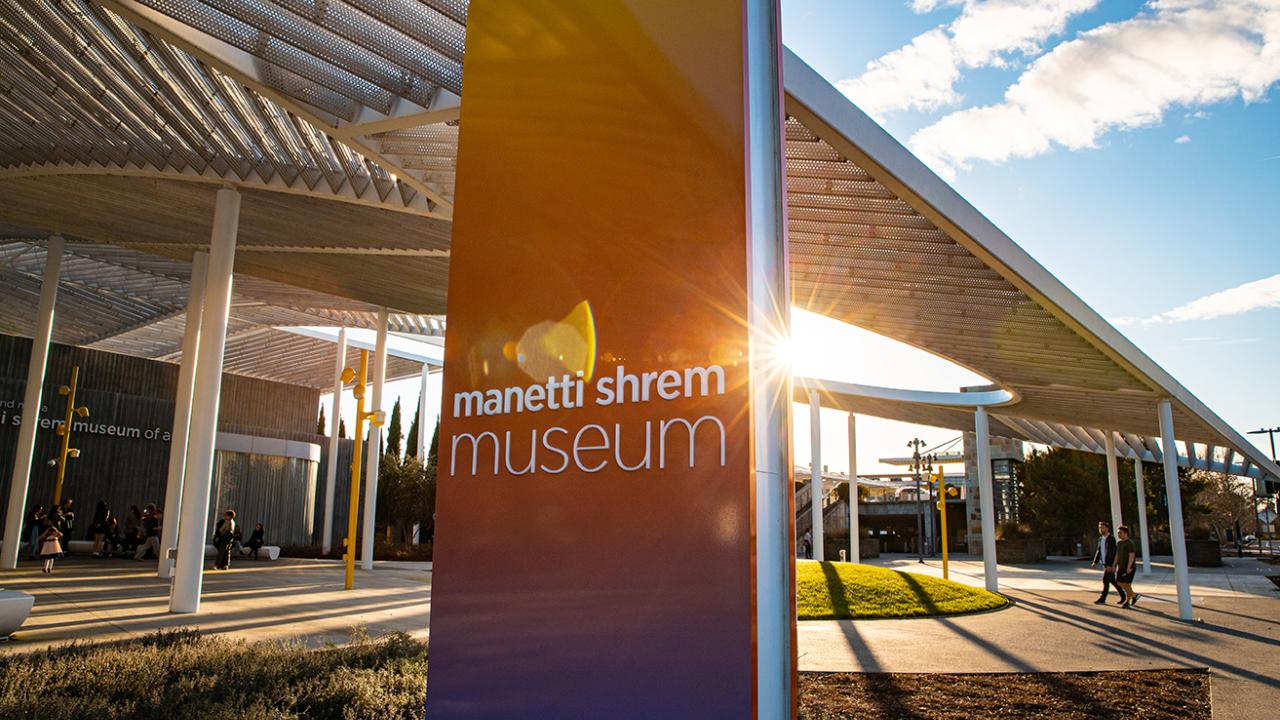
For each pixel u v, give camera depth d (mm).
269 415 35188
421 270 17172
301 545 32156
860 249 9289
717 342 3488
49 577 16547
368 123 8648
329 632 9930
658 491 3520
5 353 27359
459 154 4391
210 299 11930
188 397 17172
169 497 16828
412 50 7703
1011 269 8484
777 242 3807
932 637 11078
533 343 3994
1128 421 20422
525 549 3822
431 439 49906
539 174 4113
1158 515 46438
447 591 4000
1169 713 6566
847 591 15086
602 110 3986
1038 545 40094
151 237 17125
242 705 5230
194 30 7766
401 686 6039
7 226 19281
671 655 3377
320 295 23125
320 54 7648
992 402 19812
